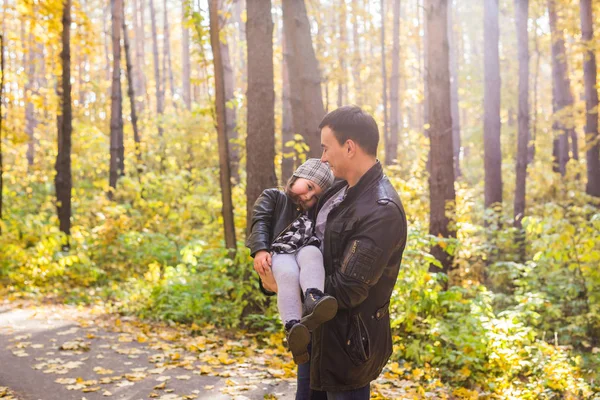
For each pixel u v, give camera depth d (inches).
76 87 1419.8
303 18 332.5
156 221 522.0
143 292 359.3
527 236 420.2
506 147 920.9
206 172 668.1
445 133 351.6
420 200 464.8
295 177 101.9
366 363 93.1
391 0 1286.9
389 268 93.7
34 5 471.5
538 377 244.1
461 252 362.9
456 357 240.1
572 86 747.4
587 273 326.3
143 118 1050.1
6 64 861.2
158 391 188.2
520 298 309.4
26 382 193.8
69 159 482.0
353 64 1099.3
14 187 741.9
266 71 300.7
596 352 292.8
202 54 316.8
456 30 1294.3
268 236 103.0
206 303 307.6
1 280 421.4
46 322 293.0
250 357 239.6
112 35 685.9
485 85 534.6
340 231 91.9
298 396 113.5
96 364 218.1
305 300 87.9
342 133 93.0
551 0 617.6
